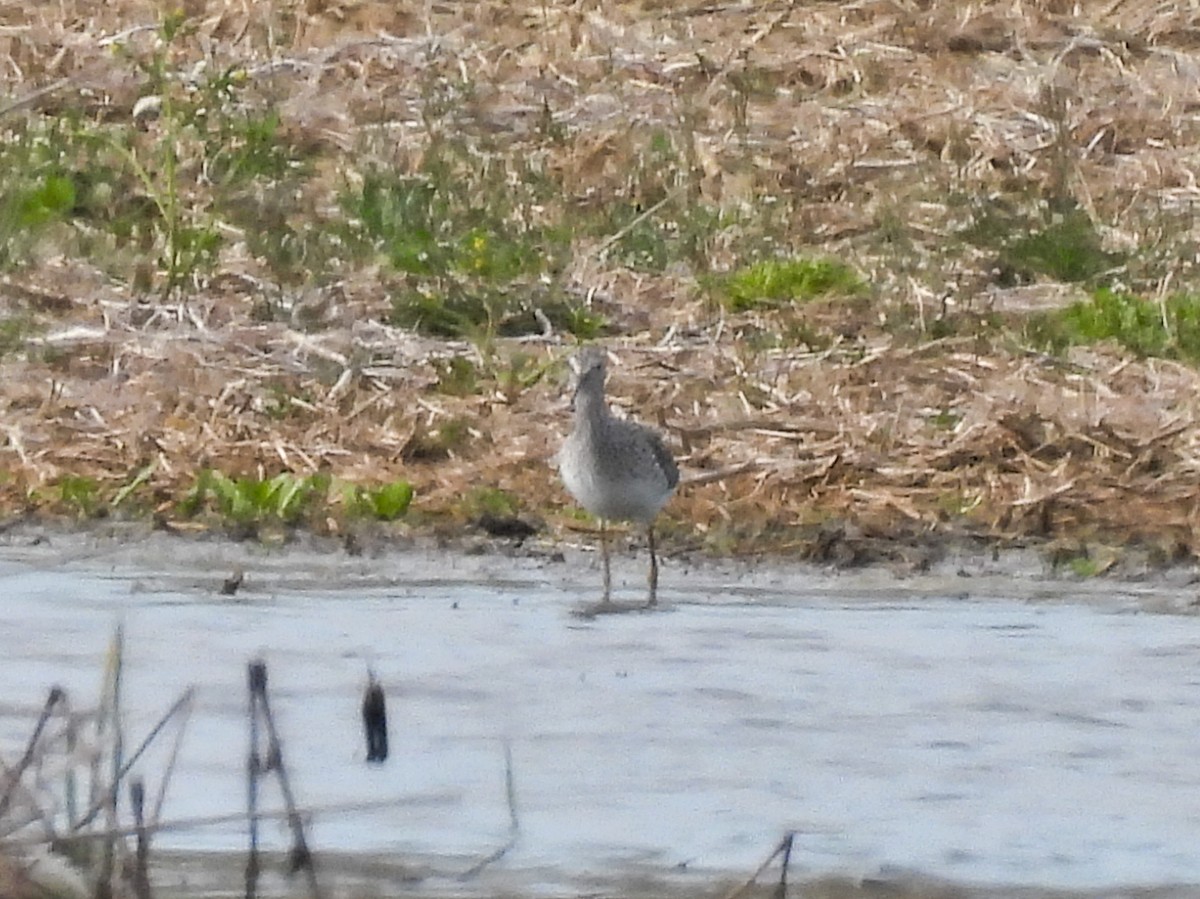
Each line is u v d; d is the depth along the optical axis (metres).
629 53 21.34
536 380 16.48
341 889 9.85
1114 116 20.66
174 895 9.71
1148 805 10.61
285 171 19.23
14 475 14.91
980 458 15.42
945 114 20.48
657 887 9.83
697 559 14.27
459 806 10.58
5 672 12.01
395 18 21.84
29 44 20.83
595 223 18.80
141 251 17.98
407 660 12.27
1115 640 12.80
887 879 9.91
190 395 15.95
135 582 13.55
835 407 16.09
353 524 14.53
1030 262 18.48
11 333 16.55
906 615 13.24
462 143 19.73
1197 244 18.77
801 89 21.00
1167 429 15.73
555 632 12.80
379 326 17.06
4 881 9.10
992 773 10.91
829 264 18.05
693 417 15.89
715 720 11.49
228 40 21.30
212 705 11.66
